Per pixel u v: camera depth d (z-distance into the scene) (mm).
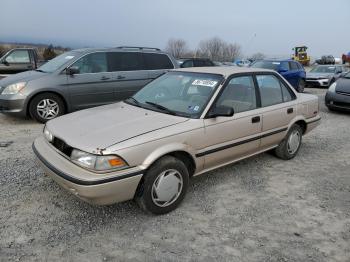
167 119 3645
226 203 3799
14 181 4094
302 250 2992
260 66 14883
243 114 4195
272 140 4770
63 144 3324
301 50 44281
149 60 8406
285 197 4012
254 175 4641
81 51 7598
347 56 46094
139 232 3170
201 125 3662
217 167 4090
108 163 2996
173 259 2809
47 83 7016
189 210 3607
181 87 4289
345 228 3375
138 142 3162
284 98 4992
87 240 3016
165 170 3365
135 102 4336
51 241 2975
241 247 3002
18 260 2717
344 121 8648
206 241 3070
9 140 5801
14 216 3336
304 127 5465
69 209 3514
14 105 6852
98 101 7695
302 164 5172
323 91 16250
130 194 3191
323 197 4055
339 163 5289
